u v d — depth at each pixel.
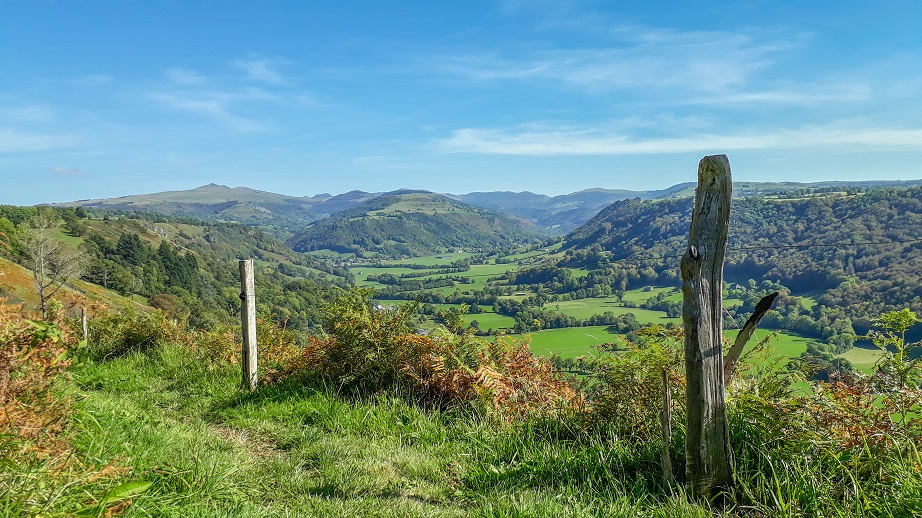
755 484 3.39
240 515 3.09
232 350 8.09
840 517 2.85
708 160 3.20
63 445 3.00
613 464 3.92
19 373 3.38
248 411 5.79
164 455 3.85
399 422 5.25
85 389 7.14
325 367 6.44
